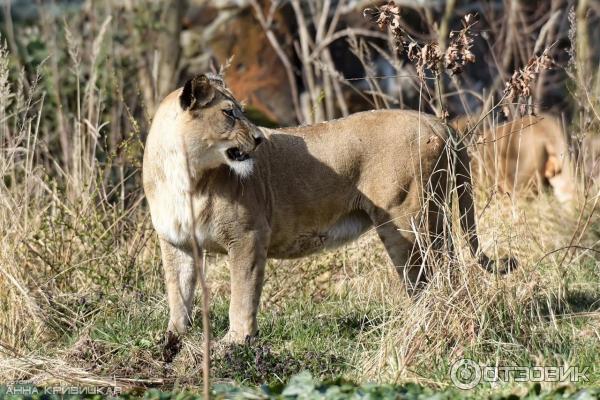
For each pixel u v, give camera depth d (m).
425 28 24.83
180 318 11.44
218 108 10.88
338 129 11.97
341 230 12.11
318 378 10.20
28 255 12.91
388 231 11.88
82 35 22.38
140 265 13.35
